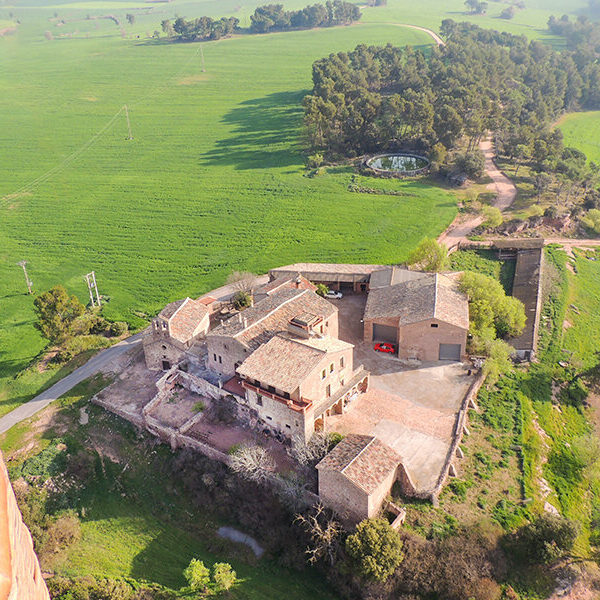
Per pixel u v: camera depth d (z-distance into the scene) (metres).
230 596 60.78
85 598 59.16
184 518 69.94
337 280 107.00
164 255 137.00
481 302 91.00
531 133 171.25
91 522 70.25
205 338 87.06
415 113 182.00
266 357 74.44
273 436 75.38
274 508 67.50
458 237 134.38
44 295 96.62
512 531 62.69
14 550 11.72
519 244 121.75
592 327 102.81
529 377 87.00
